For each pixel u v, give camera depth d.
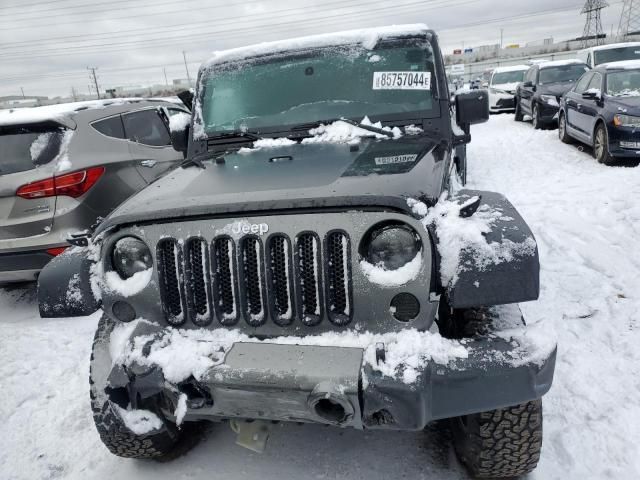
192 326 2.08
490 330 1.90
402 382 1.71
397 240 1.85
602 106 8.15
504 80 18.09
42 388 3.47
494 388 1.76
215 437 2.74
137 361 1.95
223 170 2.61
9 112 4.82
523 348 1.79
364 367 1.74
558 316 3.67
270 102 3.24
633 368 3.01
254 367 1.81
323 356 1.80
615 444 2.44
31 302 5.10
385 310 1.87
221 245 2.03
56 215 4.46
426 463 2.41
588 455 2.38
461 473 2.33
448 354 1.77
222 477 2.45
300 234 1.92
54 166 4.48
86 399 3.31
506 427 2.01
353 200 1.87
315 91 3.20
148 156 5.34
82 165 4.58
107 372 2.23
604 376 2.96
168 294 2.12
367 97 3.12
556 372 3.02
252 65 3.37
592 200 5.94
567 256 4.68
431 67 3.09
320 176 2.20
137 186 5.08
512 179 7.66
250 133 3.15
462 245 1.81
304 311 1.97
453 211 1.90
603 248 4.71
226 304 2.06
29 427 3.04
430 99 3.03
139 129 5.46
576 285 4.12
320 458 2.51
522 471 2.18
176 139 3.46
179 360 1.90
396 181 2.04
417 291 1.83
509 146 10.63
